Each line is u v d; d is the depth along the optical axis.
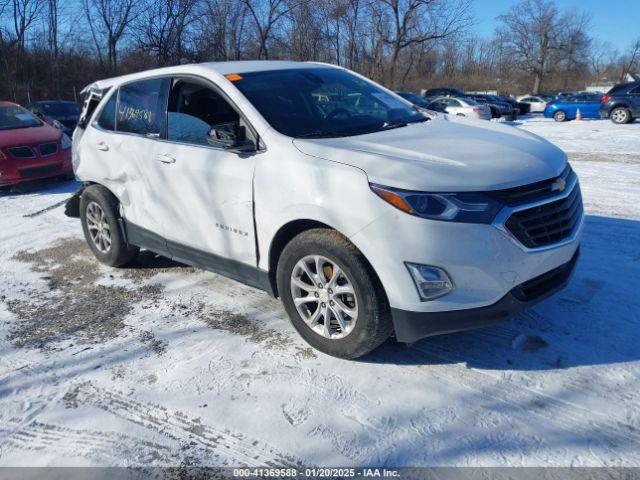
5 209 7.72
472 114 22.22
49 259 5.42
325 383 3.05
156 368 3.30
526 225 2.81
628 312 3.60
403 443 2.56
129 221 4.61
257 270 3.54
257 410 2.85
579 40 66.69
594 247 4.87
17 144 8.66
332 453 2.53
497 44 67.50
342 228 2.91
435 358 3.23
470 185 2.73
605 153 10.77
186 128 3.95
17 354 3.56
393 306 2.87
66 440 2.71
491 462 2.42
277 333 3.63
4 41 30.12
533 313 3.65
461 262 2.70
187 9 30.28
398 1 33.12
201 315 3.97
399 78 37.88
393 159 2.94
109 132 4.69
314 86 4.02
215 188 3.62
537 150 3.27
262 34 31.55
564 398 2.80
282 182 3.19
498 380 2.99
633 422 2.60
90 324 3.94
